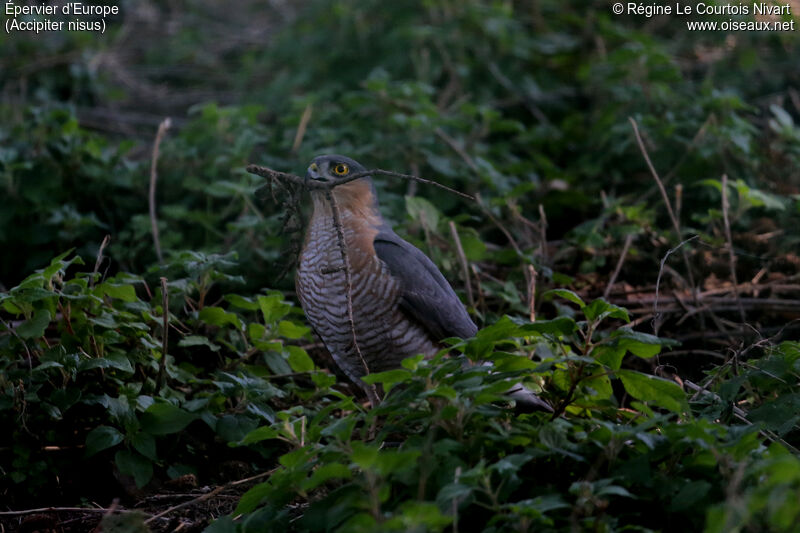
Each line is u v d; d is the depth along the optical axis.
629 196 12.84
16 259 11.70
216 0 24.55
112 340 8.26
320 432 6.41
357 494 5.83
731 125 12.77
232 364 9.01
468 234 11.11
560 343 6.80
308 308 8.59
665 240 11.63
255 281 11.06
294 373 9.28
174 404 8.34
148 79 20.38
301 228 8.66
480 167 12.41
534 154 13.52
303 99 13.88
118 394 8.33
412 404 6.36
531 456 5.70
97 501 8.00
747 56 16.03
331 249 8.34
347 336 8.45
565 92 16.11
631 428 6.12
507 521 5.62
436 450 5.84
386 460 5.22
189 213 11.58
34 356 8.64
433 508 4.96
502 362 6.57
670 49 16.84
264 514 6.32
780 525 4.99
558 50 16.67
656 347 6.52
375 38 17.11
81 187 12.20
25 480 7.90
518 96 15.78
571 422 6.77
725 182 10.94
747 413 7.46
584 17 17.88
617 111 13.83
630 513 5.98
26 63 17.09
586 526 5.56
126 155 13.93
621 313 6.58
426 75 15.61
